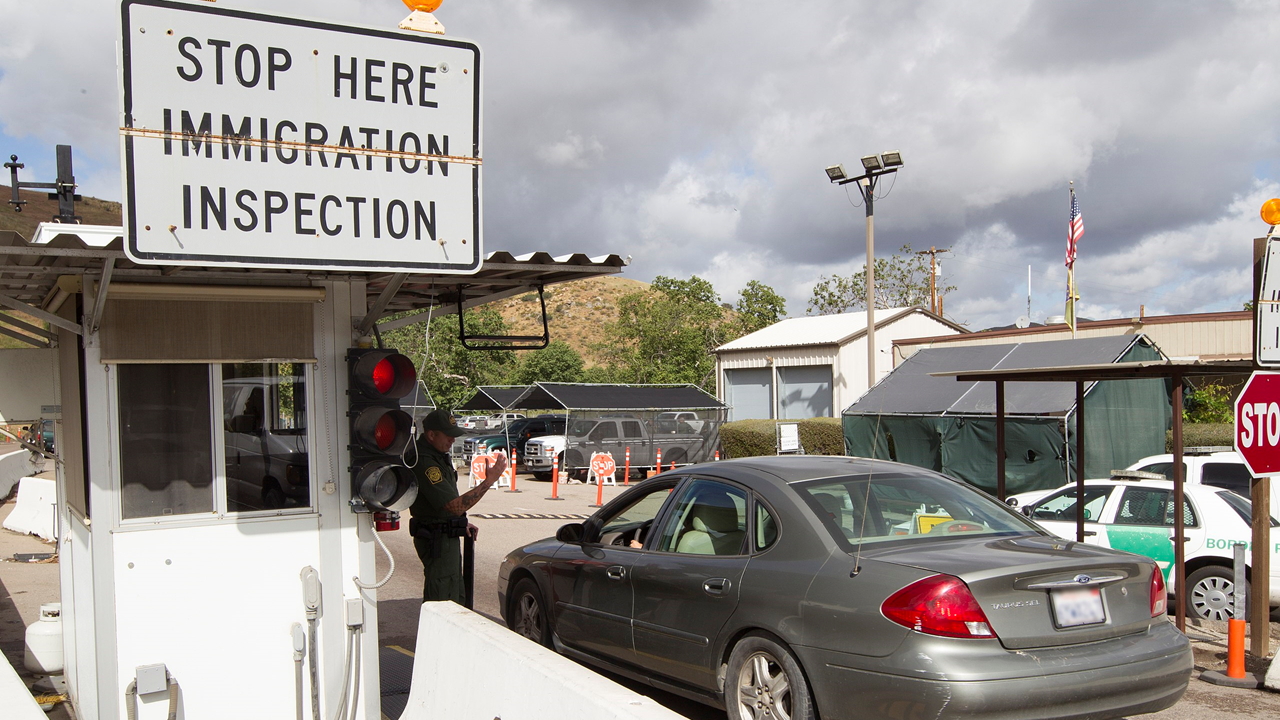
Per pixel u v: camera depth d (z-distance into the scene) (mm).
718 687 5191
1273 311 6965
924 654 4188
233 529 4812
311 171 4457
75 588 5594
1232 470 10406
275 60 4395
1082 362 18625
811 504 5137
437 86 4719
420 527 6207
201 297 4738
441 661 4516
